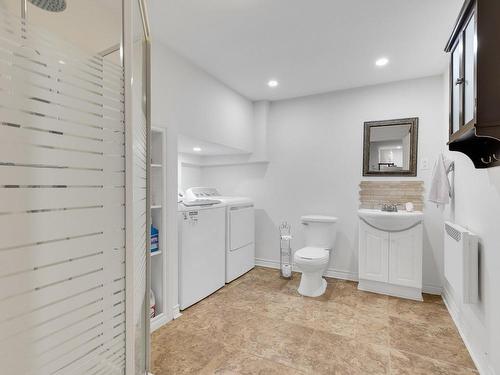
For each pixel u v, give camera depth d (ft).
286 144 11.66
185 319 7.32
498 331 4.55
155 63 6.89
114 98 2.86
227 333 6.63
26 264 2.10
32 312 2.13
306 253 9.09
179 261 7.77
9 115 2.03
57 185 2.32
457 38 4.90
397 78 9.41
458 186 7.11
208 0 5.44
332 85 10.06
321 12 5.83
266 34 6.70
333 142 10.76
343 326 6.96
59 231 2.33
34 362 2.14
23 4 3.50
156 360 5.61
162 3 5.51
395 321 7.22
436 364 5.48
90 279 2.58
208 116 8.95
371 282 9.27
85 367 2.52
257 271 11.45
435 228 9.09
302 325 7.01
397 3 5.52
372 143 10.06
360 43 7.11
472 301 5.38
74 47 2.49
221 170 13.01
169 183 7.27
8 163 2.02
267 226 12.09
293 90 10.57
